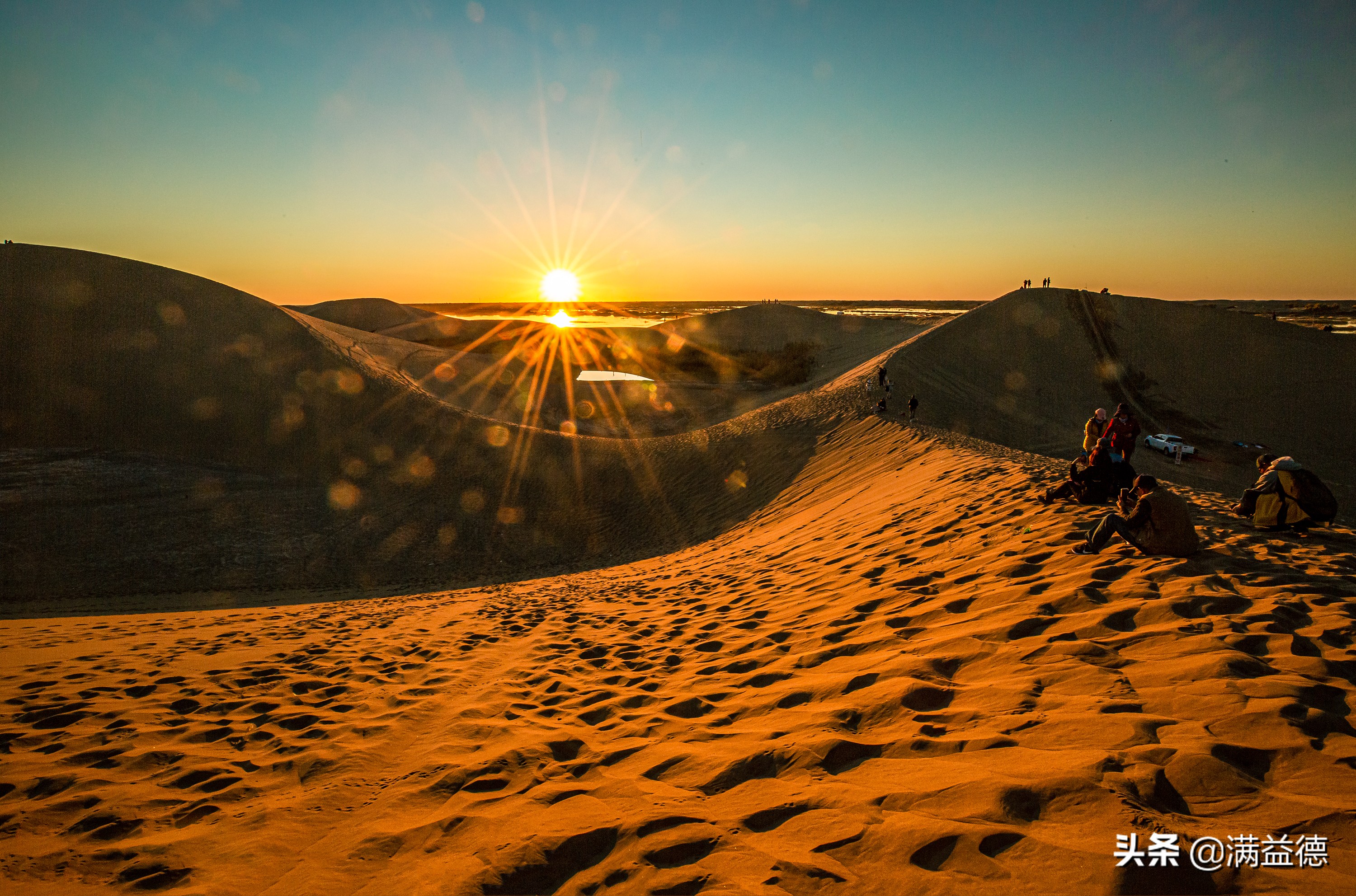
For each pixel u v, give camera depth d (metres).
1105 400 41.50
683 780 2.91
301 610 10.85
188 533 18.36
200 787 3.52
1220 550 4.98
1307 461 34.09
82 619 9.99
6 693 5.25
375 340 50.09
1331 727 2.36
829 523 10.31
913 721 3.01
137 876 2.64
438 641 6.75
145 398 26.16
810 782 2.65
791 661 4.39
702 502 19.59
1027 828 2.04
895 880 1.94
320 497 21.92
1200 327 49.53
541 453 26.34
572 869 2.31
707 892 2.04
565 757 3.42
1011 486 8.17
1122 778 2.19
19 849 2.91
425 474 24.44
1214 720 2.50
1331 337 49.50
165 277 33.72
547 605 8.74
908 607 4.85
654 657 5.22
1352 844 1.75
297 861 2.66
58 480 20.41
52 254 32.22
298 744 4.05
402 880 2.40
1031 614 4.07
